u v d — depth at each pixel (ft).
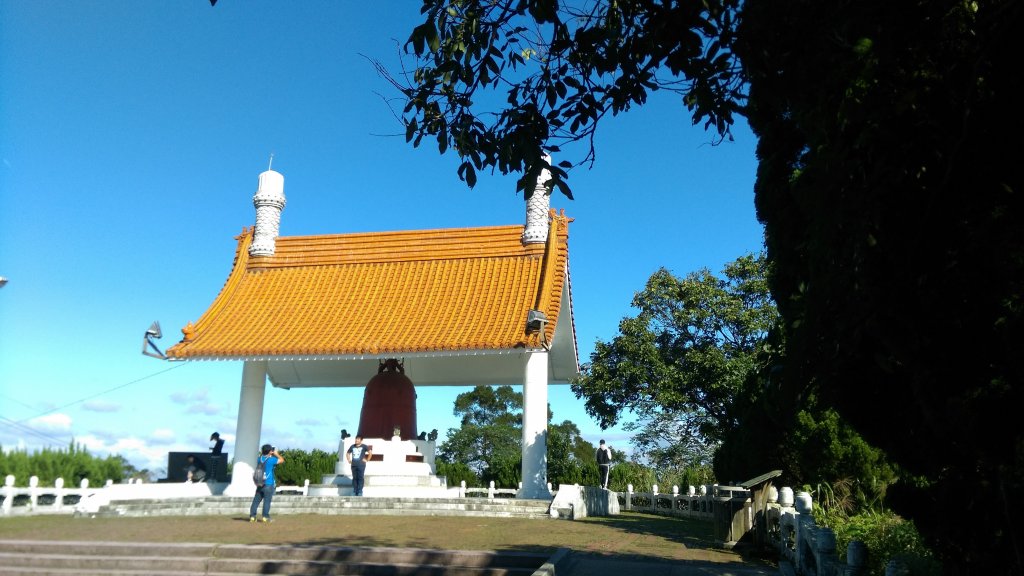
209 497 61.98
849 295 16.63
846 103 15.85
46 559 35.99
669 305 91.66
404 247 77.05
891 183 15.62
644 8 20.12
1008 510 14.47
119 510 53.98
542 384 63.87
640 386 87.30
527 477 62.44
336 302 72.79
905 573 18.16
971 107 14.71
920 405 16.43
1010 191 14.62
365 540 40.65
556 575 30.63
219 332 69.77
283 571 34.68
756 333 87.61
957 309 14.88
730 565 35.01
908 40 15.71
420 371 78.54
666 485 99.35
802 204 19.02
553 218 74.18
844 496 43.47
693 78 19.89
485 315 66.80
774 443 49.83
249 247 79.97
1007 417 14.33
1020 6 13.67
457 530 46.52
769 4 17.69
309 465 102.63
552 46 21.07
